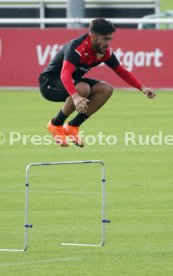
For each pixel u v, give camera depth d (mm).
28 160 48562
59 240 31875
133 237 32281
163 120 61500
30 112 65438
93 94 31062
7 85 77812
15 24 97000
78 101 29109
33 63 76500
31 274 27281
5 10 97312
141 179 43625
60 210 36969
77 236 32500
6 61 77312
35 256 29594
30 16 96375
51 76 31562
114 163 48000
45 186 42062
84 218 35469
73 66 29984
